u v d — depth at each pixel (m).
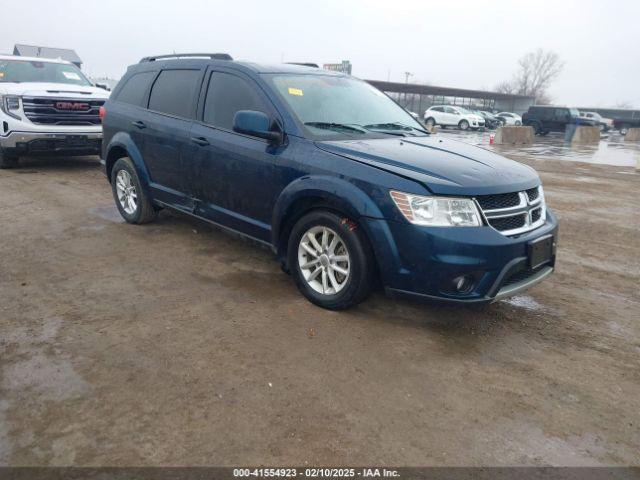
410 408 2.94
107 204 7.30
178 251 5.40
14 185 8.34
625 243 6.61
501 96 70.75
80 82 11.12
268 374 3.21
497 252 3.46
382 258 3.60
